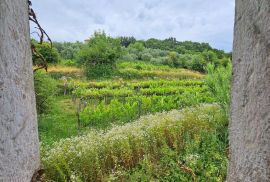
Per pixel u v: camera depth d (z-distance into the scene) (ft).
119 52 137.08
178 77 126.11
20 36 4.18
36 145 4.68
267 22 3.16
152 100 51.42
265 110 3.22
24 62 4.27
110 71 116.57
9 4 3.97
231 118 3.91
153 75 124.67
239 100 3.61
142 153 19.69
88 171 16.87
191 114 26.18
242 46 3.55
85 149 17.67
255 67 3.32
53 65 115.03
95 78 110.83
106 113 39.91
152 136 21.16
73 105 55.47
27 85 4.35
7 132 4.00
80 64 122.72
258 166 3.33
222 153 17.37
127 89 74.08
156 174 16.56
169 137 21.93
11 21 4.00
